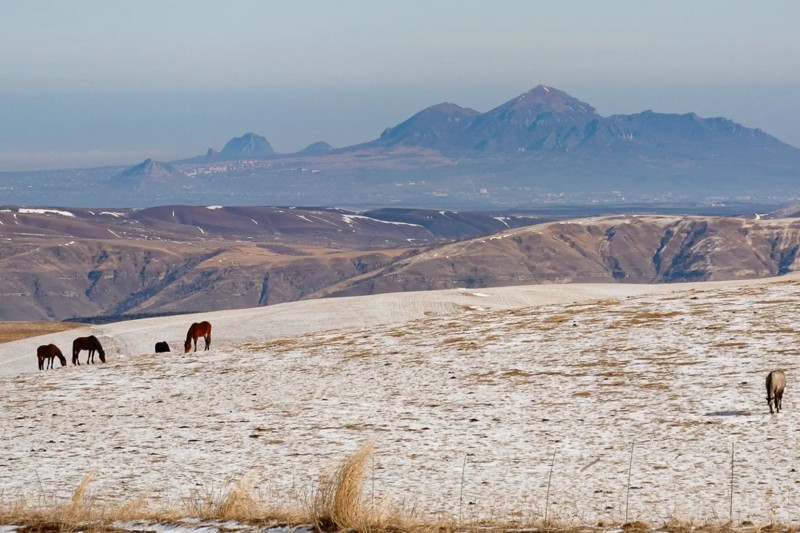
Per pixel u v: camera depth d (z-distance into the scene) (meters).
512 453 43.97
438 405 58.69
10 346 151.38
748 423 46.44
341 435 50.44
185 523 28.70
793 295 95.56
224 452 47.31
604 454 42.66
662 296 109.56
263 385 72.75
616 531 27.11
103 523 29.58
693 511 32.16
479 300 166.75
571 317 95.38
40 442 52.81
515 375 67.56
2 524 29.59
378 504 29.34
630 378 62.31
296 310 164.00
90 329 163.50
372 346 89.12
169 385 76.12
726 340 72.56
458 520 30.55
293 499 35.34
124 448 49.62
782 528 26.88
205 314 174.50
